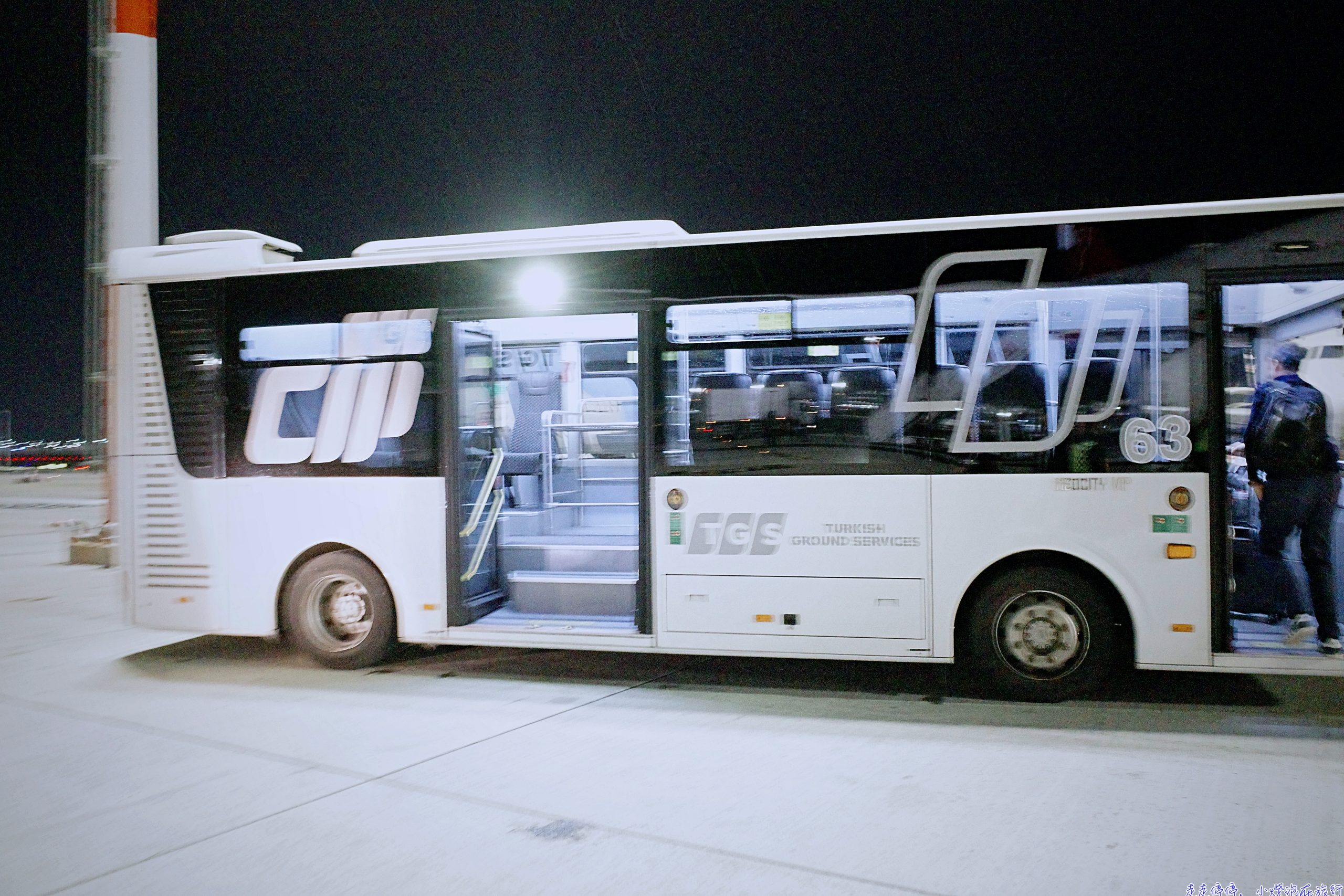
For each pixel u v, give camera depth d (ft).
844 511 19.02
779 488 19.33
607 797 14.32
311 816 13.76
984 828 13.00
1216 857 12.03
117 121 38.45
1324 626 17.49
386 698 20.22
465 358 21.67
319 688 21.18
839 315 19.15
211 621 22.53
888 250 18.98
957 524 18.53
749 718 18.49
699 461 19.76
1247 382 18.11
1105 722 17.84
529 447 24.94
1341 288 17.67
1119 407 18.03
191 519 22.63
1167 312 17.92
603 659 23.82
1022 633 18.84
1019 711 18.61
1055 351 18.29
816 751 16.40
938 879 11.51
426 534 21.29
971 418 18.54
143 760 16.39
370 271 21.74
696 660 23.65
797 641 19.26
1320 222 17.44
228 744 17.19
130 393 23.04
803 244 19.36
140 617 22.98
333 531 21.83
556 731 17.74
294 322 22.13
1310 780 14.71
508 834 13.03
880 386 18.94
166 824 13.55
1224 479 17.71
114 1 38.47
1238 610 19.19
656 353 19.99
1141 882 11.37
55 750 16.98
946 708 18.99
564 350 25.18
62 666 23.57
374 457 21.63
